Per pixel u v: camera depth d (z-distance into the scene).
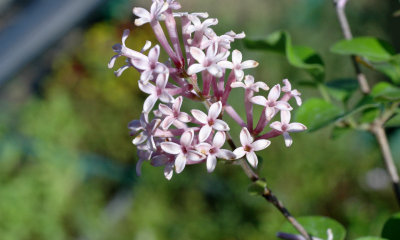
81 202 0.71
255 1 0.99
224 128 0.22
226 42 0.22
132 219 0.71
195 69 0.22
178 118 0.22
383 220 0.65
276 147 0.75
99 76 0.93
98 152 0.86
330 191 0.72
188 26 0.23
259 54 0.87
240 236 0.68
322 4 0.92
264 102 0.23
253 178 0.24
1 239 0.59
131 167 0.82
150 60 0.22
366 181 0.71
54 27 0.70
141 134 0.23
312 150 0.74
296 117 0.27
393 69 0.30
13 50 0.64
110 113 0.90
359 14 0.89
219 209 0.72
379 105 0.27
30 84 0.84
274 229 0.67
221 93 0.23
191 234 0.70
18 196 0.62
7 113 0.76
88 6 0.80
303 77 0.84
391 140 0.69
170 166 0.23
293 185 0.72
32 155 0.70
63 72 0.90
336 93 0.30
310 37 0.91
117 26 0.99
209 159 0.22
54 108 0.79
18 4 0.73
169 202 0.74
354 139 0.76
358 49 0.27
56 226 0.64
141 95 0.95
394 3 0.86
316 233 0.26
